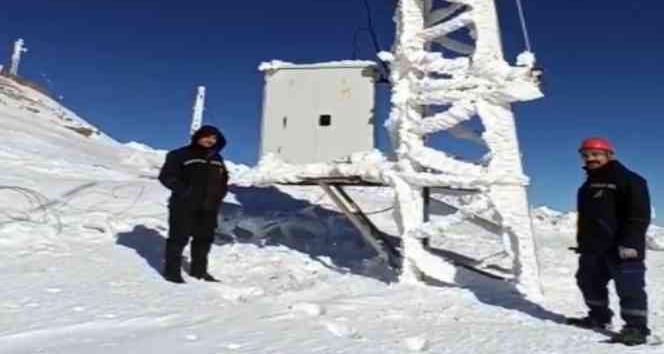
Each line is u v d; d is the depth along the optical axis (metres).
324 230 11.55
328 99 9.59
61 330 4.77
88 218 10.52
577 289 8.02
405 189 7.92
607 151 5.46
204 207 7.42
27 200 11.30
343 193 9.18
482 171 7.63
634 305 5.05
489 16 7.84
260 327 5.12
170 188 7.25
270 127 9.79
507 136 7.61
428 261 7.82
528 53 7.64
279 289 7.15
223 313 5.62
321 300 6.55
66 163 17.66
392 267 8.83
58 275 6.79
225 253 9.35
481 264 9.56
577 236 5.79
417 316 5.97
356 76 9.53
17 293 5.83
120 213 11.52
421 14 8.27
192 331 4.90
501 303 6.87
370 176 8.16
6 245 8.16
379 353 4.53
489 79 7.66
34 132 23.30
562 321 6.01
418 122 7.98
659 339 5.07
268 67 9.92
